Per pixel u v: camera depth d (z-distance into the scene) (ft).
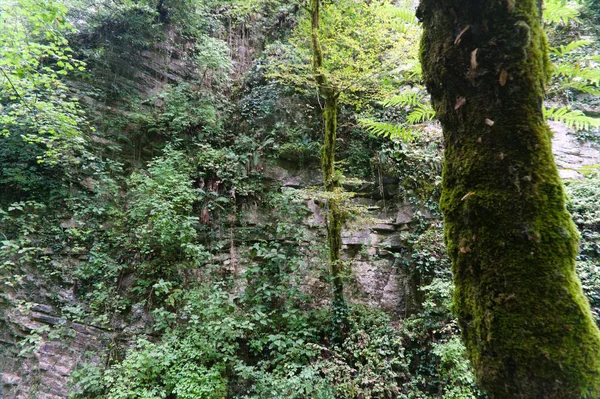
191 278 18.12
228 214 20.11
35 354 14.92
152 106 22.09
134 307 17.20
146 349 14.55
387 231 20.31
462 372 13.78
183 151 20.76
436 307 16.43
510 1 3.51
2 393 14.12
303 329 16.53
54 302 16.12
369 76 14.78
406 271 19.19
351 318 16.81
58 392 14.52
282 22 27.22
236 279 18.65
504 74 3.56
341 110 22.03
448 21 3.93
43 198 17.35
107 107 20.75
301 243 19.67
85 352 15.58
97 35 21.58
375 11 15.03
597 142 19.20
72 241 17.42
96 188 18.49
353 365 15.48
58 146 17.51
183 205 18.80
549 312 3.23
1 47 15.08
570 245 3.44
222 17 27.35
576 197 16.79
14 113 16.17
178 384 13.70
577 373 3.07
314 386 13.62
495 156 3.65
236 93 24.81
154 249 18.25
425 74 4.33
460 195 3.94
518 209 3.50
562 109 5.38
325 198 15.64
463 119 3.94
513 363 3.28
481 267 3.66
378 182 21.06
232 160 20.94
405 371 15.33
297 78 16.49
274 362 15.10
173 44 24.31
